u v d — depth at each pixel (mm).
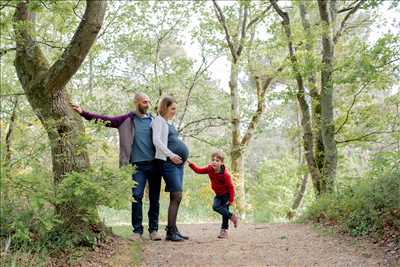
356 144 12164
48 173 4574
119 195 4559
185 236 7156
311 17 14969
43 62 5754
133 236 6324
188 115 20578
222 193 7332
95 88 16484
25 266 4445
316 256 5660
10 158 4082
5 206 4340
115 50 16344
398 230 5910
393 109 11109
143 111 6594
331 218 8219
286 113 21094
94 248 5289
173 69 18359
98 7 5371
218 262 5484
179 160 6383
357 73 8602
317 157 12484
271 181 31094
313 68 10461
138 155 6402
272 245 6504
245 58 18844
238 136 19359
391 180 6711
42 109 5480
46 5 5496
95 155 5539
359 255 5484
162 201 17672
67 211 5172
